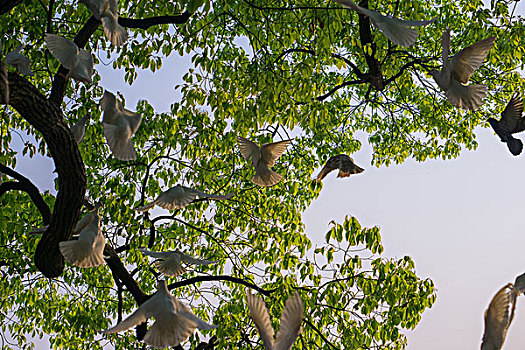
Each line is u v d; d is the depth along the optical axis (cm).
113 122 578
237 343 1055
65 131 755
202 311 1312
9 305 1317
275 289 1099
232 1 1052
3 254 1147
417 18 1283
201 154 1188
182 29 1061
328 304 1035
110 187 1154
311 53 1168
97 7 574
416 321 1020
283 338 290
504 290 300
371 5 1372
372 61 1370
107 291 1373
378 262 1034
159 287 441
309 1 1069
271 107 1066
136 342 1256
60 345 1342
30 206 1175
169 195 693
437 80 518
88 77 632
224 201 1259
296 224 1186
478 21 1428
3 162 1084
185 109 1150
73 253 597
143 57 1073
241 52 1241
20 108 711
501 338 298
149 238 1200
